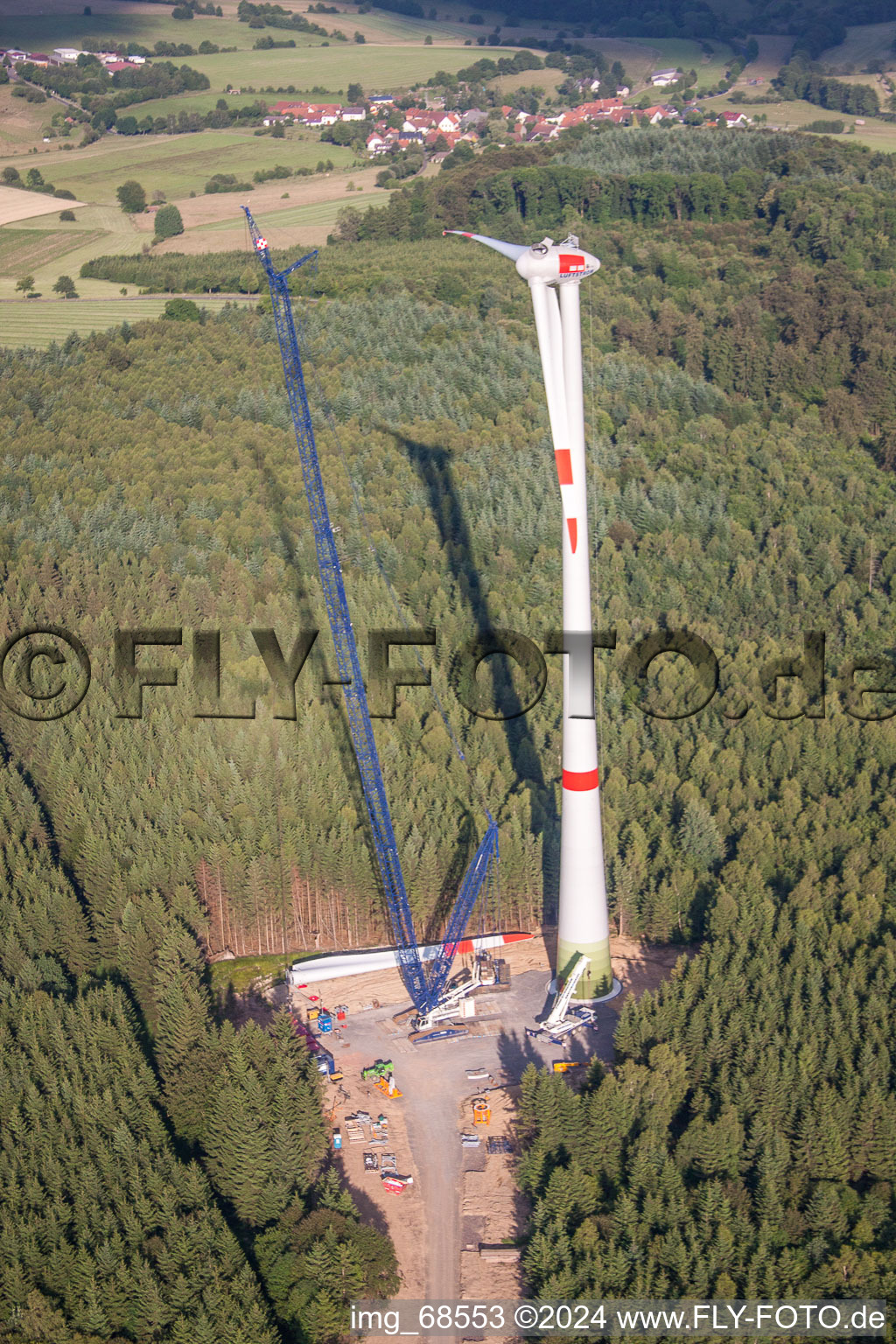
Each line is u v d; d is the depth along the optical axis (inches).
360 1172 5187.0
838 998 5718.5
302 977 6338.6
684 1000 5664.4
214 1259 4658.0
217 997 6151.6
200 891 6811.0
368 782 6771.7
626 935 6702.8
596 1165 5017.2
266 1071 5374.0
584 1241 4643.2
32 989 5964.6
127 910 6235.2
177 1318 4488.2
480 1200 5054.1
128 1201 4923.7
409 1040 5915.4
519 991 6230.3
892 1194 4911.4
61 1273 4665.4
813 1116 5073.8
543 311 5162.4
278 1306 4608.8
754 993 5767.7
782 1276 4571.9
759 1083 5226.4
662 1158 4950.8
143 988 6082.7
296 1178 5044.3
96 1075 5393.7
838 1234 4739.2
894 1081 5290.4
